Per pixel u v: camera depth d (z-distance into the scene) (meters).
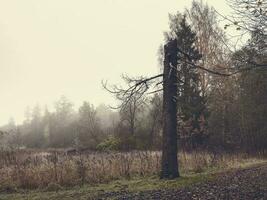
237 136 35.19
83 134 56.25
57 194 12.70
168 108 14.74
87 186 14.21
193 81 32.84
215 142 35.34
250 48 6.69
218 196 9.93
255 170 15.23
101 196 11.43
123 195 11.25
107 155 22.12
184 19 35.16
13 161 19.44
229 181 12.44
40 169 15.74
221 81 30.78
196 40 34.06
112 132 46.47
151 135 37.72
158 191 11.48
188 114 33.66
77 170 15.49
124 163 17.23
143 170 16.58
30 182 14.41
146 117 40.00
